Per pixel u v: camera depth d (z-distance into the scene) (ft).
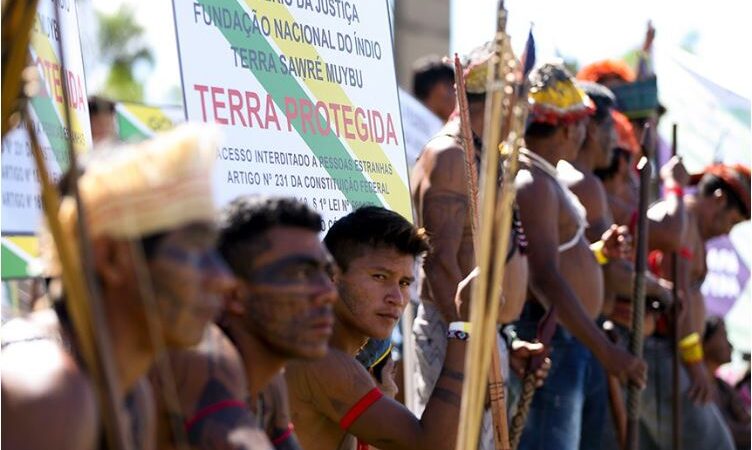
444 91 26.84
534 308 18.53
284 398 11.18
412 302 18.57
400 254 12.94
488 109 9.44
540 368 15.99
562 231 18.51
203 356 9.59
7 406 7.59
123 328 8.09
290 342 10.26
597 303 19.06
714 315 26.53
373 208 13.07
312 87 13.99
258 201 10.32
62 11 10.97
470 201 12.34
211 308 8.22
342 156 14.29
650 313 21.74
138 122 19.35
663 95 27.32
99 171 7.88
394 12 35.09
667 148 27.73
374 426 12.76
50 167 10.77
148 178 7.86
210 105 12.82
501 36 9.49
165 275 7.99
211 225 8.15
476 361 9.55
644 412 22.50
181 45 12.64
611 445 20.27
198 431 9.41
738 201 24.59
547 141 18.38
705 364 25.94
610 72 24.49
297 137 13.73
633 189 23.67
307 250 10.28
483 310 9.55
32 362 7.75
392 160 15.03
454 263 16.07
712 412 23.48
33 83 8.23
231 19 13.12
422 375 16.88
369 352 14.39
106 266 7.89
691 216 23.89
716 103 27.09
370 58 14.84
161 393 9.46
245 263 10.21
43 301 9.10
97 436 7.95
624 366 17.92
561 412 18.54
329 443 13.00
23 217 10.44
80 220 7.43
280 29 13.66
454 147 16.26
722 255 29.17
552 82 18.34
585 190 20.17
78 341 8.03
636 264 18.90
